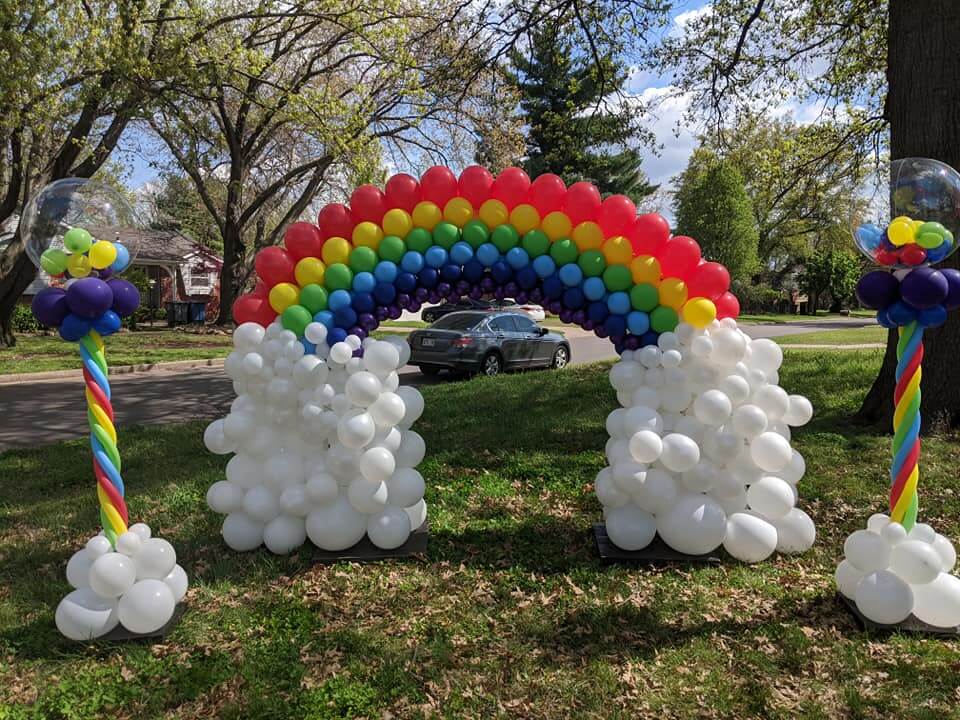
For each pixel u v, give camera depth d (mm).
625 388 4520
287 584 4285
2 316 18516
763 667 3350
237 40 15719
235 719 2996
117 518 3711
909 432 3795
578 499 5883
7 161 17062
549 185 4508
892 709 2996
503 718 2988
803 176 11562
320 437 4516
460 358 13234
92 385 3658
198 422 9539
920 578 3562
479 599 4090
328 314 4582
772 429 4598
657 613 3895
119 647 3590
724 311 4570
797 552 4672
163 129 21109
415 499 4703
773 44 11375
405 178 4594
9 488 6434
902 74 7051
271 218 35594
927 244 3564
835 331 25641
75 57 13414
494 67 11547
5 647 3639
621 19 11039
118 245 3719
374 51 17062
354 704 3092
